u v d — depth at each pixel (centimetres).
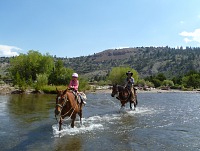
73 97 1273
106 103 2720
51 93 4359
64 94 1170
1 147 981
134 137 1158
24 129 1296
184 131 1302
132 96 2047
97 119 1627
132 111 2059
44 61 6688
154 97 4106
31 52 6656
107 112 1970
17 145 1009
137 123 1506
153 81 9450
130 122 1534
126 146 1009
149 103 2864
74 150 946
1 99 2977
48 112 1892
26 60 6531
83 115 1797
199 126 1440
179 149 979
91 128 1335
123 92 2008
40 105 2369
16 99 3005
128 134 1214
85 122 1507
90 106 2398
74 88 1351
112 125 1429
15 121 1516
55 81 5466
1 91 4166
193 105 2697
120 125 1434
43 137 1133
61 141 1070
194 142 1084
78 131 1258
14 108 2127
